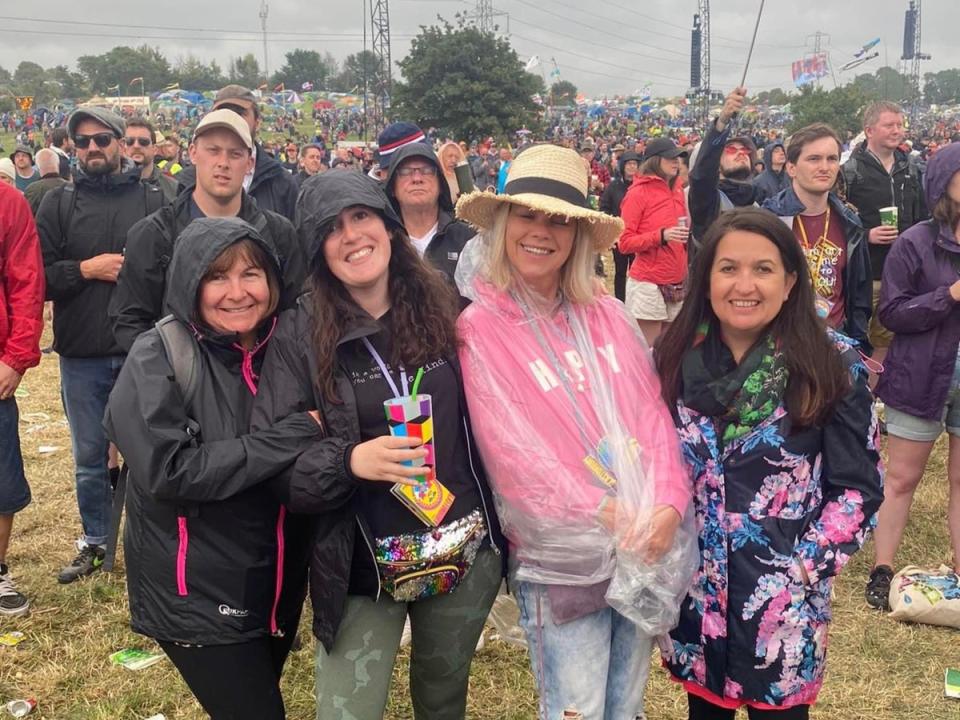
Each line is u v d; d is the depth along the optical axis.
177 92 77.44
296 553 2.16
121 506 3.00
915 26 73.38
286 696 3.19
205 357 2.07
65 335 3.81
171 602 2.01
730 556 2.06
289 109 78.69
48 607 3.80
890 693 3.19
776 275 2.00
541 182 2.12
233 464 1.92
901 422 3.69
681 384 2.12
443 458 2.09
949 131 43.97
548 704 2.10
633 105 99.56
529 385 2.05
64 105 76.69
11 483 3.68
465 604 2.17
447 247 3.93
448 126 40.59
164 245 3.13
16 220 3.47
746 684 2.06
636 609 2.00
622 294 8.80
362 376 2.06
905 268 3.50
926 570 3.78
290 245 3.26
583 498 1.99
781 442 2.03
